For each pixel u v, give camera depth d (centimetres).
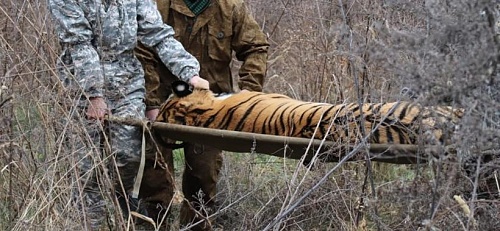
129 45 452
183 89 437
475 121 296
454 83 294
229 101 423
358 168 490
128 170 453
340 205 443
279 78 677
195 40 500
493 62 290
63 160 406
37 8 451
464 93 294
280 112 405
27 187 412
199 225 498
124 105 448
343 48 378
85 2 439
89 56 432
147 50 497
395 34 307
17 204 420
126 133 445
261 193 523
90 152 393
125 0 451
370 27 394
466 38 294
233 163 568
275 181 534
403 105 366
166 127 424
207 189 503
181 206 526
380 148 366
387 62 310
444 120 319
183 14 497
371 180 380
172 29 468
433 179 346
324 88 575
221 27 500
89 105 425
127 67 454
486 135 297
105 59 443
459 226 337
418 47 304
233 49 512
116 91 445
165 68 506
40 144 434
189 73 450
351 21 497
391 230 373
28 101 438
